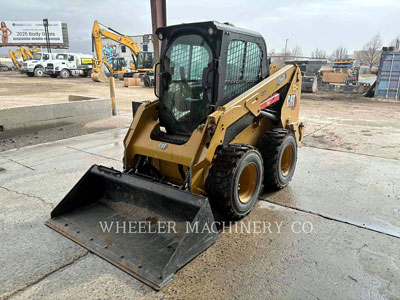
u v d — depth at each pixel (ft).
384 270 8.18
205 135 9.78
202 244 8.81
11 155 18.35
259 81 12.54
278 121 13.73
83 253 8.89
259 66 12.37
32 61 88.38
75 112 26.43
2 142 21.17
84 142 21.11
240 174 10.19
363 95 55.52
